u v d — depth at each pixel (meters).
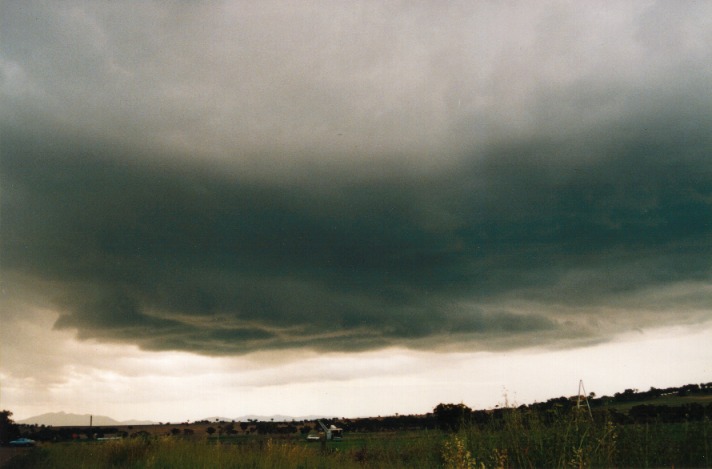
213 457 14.47
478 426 13.95
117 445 16.27
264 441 18.22
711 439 10.30
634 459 10.59
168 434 18.55
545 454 11.28
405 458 14.66
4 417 35.78
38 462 15.63
